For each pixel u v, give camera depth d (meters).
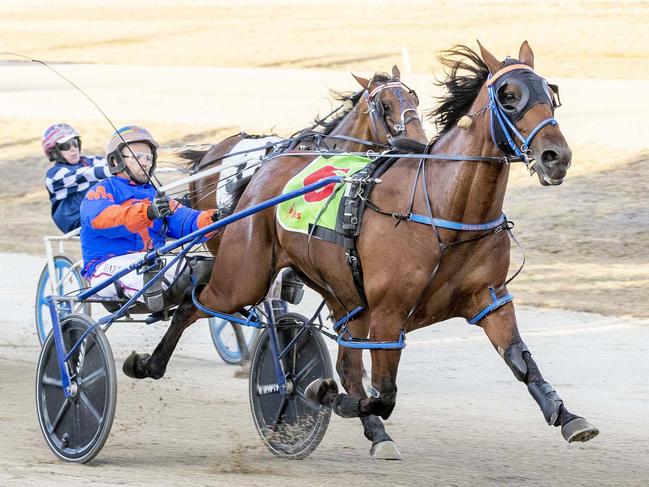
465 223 7.08
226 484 7.12
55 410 8.35
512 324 7.27
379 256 7.26
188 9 52.09
